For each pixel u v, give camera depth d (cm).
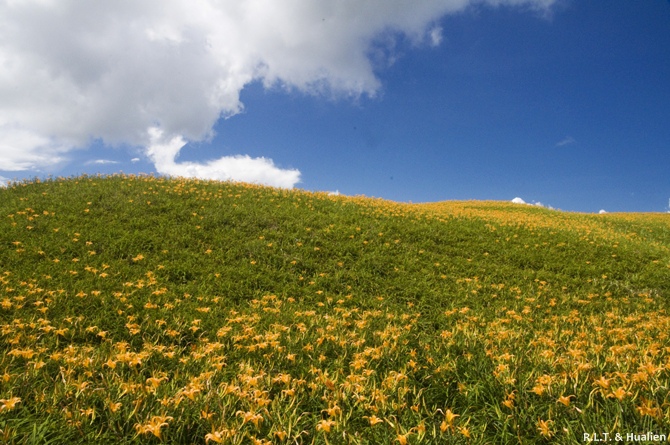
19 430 258
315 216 1380
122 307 623
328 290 891
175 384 338
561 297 912
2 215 1078
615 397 284
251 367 386
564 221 2123
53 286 699
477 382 343
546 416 286
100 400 296
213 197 1469
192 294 762
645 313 783
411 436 260
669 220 2705
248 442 265
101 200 1278
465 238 1341
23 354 361
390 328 530
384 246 1177
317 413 311
